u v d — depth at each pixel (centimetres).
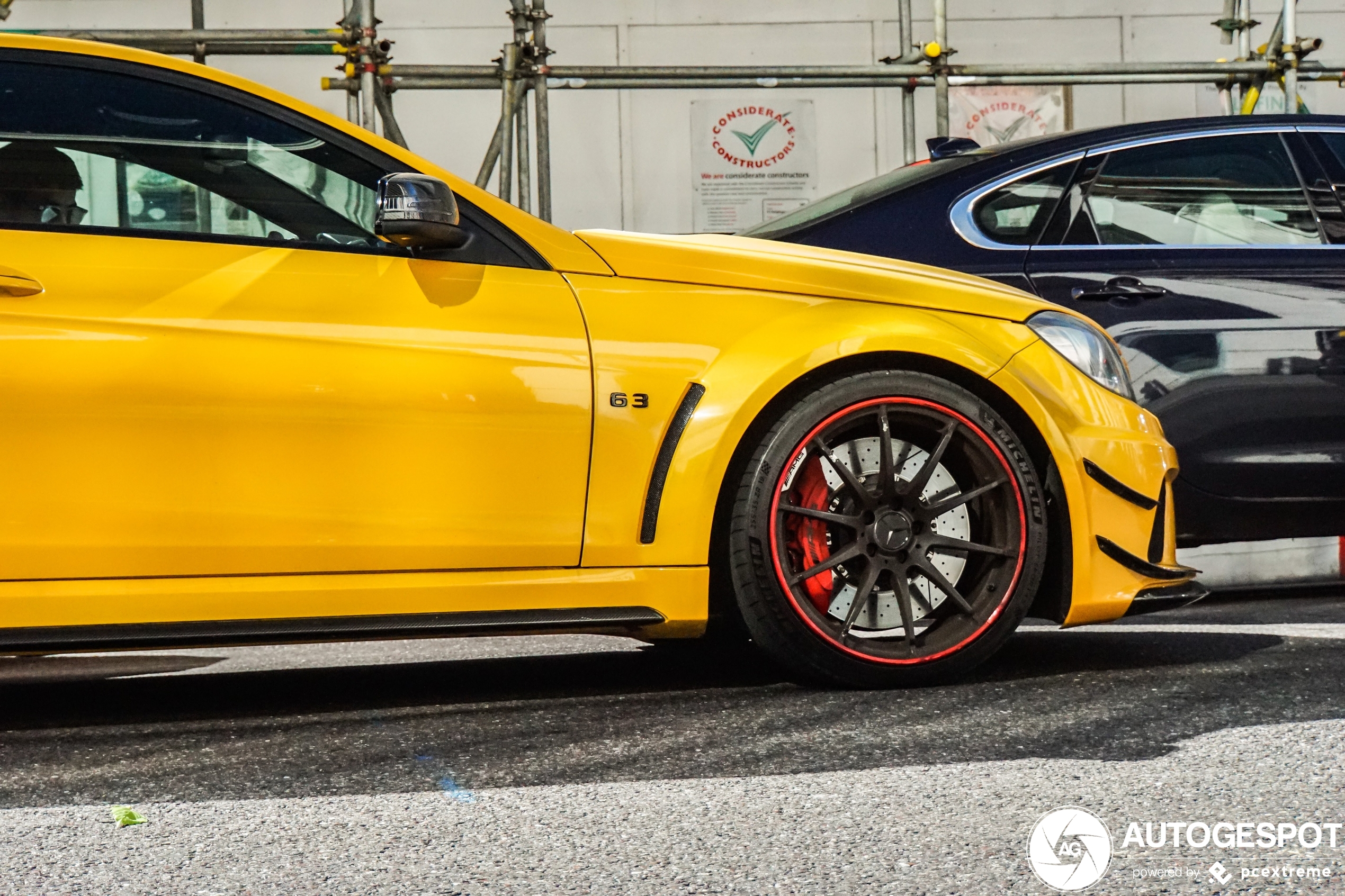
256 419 288
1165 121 460
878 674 324
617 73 695
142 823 233
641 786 250
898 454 330
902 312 327
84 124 296
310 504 291
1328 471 446
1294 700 304
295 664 393
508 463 300
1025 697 314
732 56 926
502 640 425
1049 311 344
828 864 207
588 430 305
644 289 315
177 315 287
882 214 434
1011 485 327
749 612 318
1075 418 335
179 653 423
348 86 659
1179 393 436
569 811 236
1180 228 448
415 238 296
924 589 337
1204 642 384
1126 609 338
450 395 297
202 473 287
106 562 284
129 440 284
